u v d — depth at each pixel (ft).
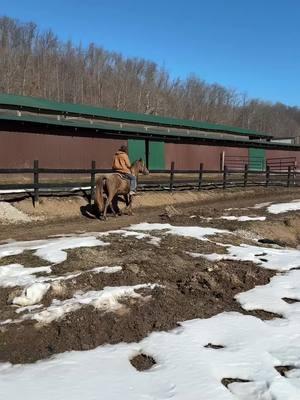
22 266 26.09
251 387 14.21
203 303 21.80
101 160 90.07
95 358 16.01
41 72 257.75
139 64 311.06
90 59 289.12
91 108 105.09
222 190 75.41
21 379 14.44
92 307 19.74
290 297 23.07
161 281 23.89
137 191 61.82
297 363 15.80
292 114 506.48
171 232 37.70
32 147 78.02
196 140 113.09
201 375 14.70
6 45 249.55
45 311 19.27
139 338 18.03
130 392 13.64
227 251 32.37
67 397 13.28
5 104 82.38
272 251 33.65
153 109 282.77
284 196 77.97
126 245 31.07
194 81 335.88
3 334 17.88
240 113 367.86
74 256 27.68
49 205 48.57
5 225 41.86
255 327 18.93
